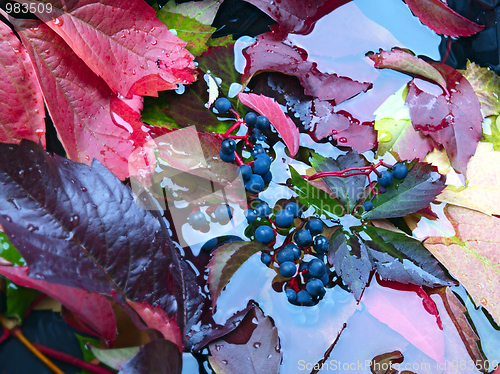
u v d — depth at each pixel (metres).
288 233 0.23
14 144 0.19
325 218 0.23
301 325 0.22
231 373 0.21
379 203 0.23
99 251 0.19
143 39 0.24
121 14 0.23
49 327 0.18
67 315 0.18
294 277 0.22
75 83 0.22
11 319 0.18
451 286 0.23
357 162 0.24
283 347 0.22
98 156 0.23
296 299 0.22
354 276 0.22
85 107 0.23
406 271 0.23
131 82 0.23
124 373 0.17
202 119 0.24
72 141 0.22
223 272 0.22
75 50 0.22
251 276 0.22
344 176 0.24
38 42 0.22
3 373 0.17
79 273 0.18
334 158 0.25
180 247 0.23
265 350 0.21
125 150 0.23
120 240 0.20
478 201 0.25
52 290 0.17
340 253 0.23
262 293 0.22
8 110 0.21
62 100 0.22
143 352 0.18
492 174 0.25
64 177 0.20
